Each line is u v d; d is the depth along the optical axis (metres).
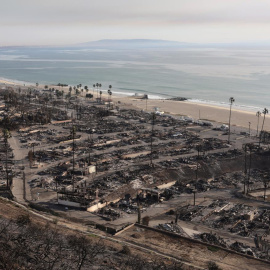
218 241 98.06
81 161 171.38
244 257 87.44
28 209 106.50
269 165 178.38
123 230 100.31
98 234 91.50
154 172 159.00
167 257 80.00
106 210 119.50
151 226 108.75
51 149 191.75
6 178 147.75
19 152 185.88
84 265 63.34
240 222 114.50
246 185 152.00
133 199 132.88
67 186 139.25
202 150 196.62
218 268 77.25
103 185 142.50
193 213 119.75
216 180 157.00
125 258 71.69
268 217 118.44
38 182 144.50
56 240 70.88
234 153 190.25
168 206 126.81
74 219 109.62
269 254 93.00
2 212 90.44
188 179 157.00
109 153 187.38
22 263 58.03
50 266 58.38
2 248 59.59
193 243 94.31
